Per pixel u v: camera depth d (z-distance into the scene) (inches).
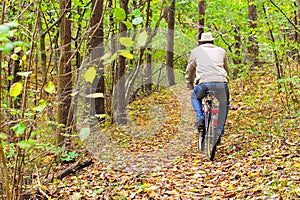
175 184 249.0
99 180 269.9
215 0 665.0
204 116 300.8
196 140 344.2
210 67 292.5
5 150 144.1
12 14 234.7
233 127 374.0
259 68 511.2
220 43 717.3
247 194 208.4
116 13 105.7
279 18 356.2
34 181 209.8
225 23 650.8
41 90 140.8
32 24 236.5
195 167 282.7
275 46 343.3
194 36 714.2
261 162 260.2
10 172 148.7
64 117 229.5
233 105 464.1
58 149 179.8
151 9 573.6
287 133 312.8
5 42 87.3
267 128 336.5
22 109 121.2
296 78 311.1
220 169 268.4
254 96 461.7
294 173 221.0
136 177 271.9
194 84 304.7
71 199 229.5
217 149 321.1
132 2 588.1
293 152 266.8
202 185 241.9
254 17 516.7
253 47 489.7
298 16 403.2
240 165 265.1
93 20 339.0
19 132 94.0
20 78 239.8
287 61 354.9
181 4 622.5
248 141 319.9
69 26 298.8
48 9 287.7
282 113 366.9
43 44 203.9
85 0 363.3
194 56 301.6
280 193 187.9
